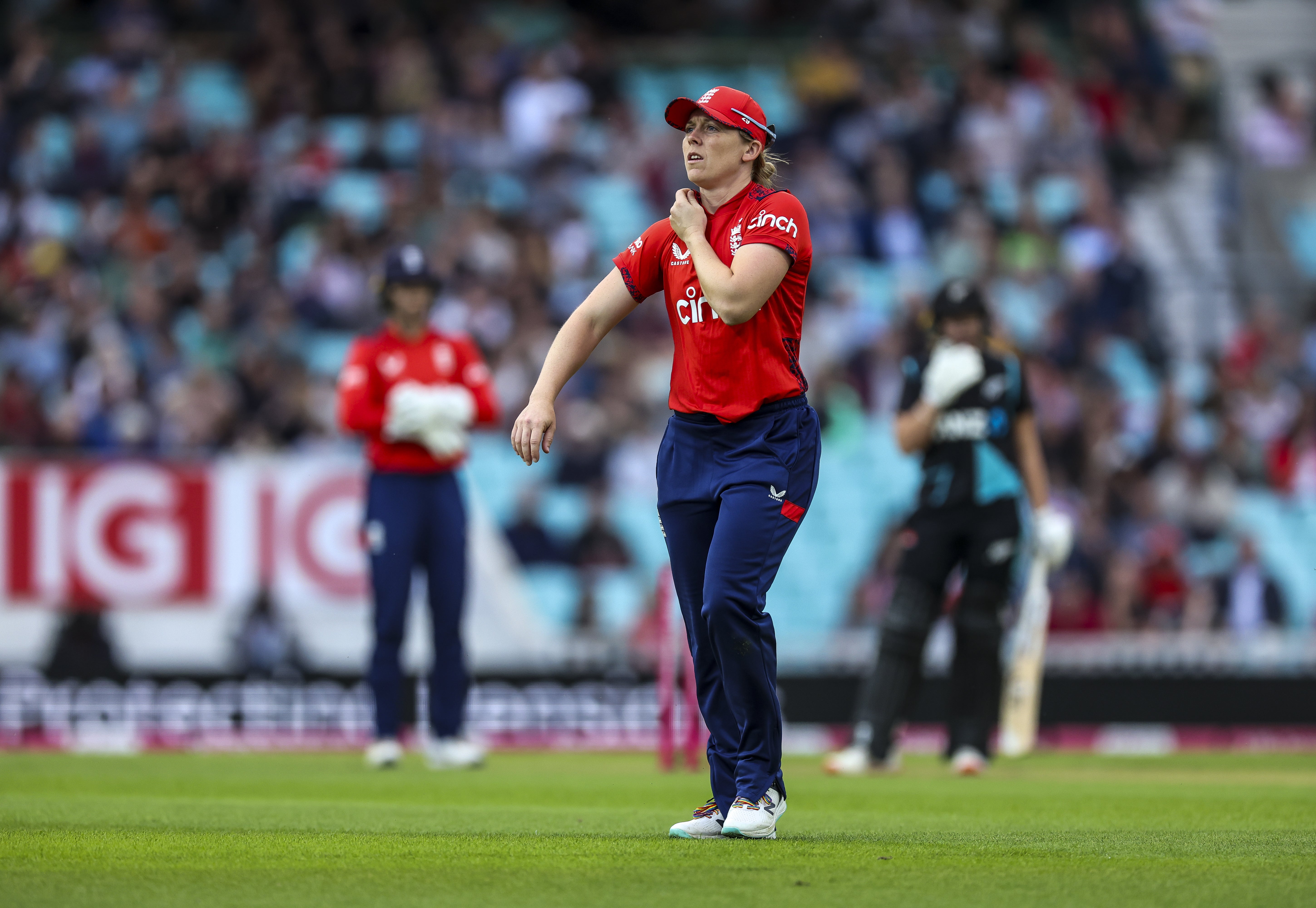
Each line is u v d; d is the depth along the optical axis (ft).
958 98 231.50
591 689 136.36
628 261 50.29
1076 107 236.63
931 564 96.89
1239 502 187.21
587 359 50.65
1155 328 207.10
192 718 133.80
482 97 226.58
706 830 50.90
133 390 177.06
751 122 49.08
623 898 36.86
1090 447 181.98
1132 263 205.98
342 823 57.67
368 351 96.22
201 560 137.39
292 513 138.82
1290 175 237.86
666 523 50.03
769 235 47.67
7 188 213.87
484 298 195.21
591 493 172.35
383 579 97.25
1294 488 190.39
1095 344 198.18
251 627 137.18
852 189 216.95
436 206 207.51
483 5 255.50
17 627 134.51
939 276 210.18
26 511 135.23
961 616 97.86
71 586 135.44
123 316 188.34
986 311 96.58
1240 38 256.32
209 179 210.38
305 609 138.62
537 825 57.11
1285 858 46.65
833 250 209.97
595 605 161.17
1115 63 242.78
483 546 145.18
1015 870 42.80
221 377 180.55
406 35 238.07
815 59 240.32
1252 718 137.80
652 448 182.80
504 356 188.34
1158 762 114.42
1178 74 248.73
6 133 217.77
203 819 59.06
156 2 247.29
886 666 97.96
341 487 139.54
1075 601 162.81
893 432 175.63
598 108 230.07
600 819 60.34
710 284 47.09
